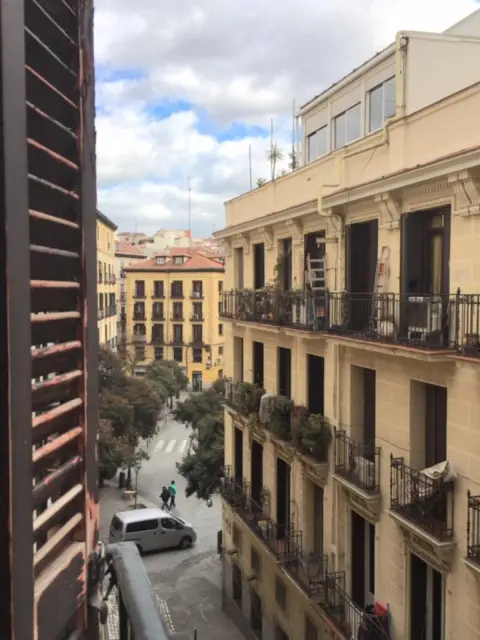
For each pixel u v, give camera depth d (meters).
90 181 3.01
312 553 15.33
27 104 2.42
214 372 77.25
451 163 9.72
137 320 78.56
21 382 2.14
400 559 11.64
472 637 9.73
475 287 9.73
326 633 14.12
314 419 14.36
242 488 19.58
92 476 2.99
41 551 2.52
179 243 103.50
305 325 14.34
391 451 12.00
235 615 20.20
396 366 11.80
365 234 13.47
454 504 10.20
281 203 17.47
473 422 9.75
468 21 14.92
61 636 2.65
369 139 13.30
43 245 2.70
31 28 2.64
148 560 25.80
